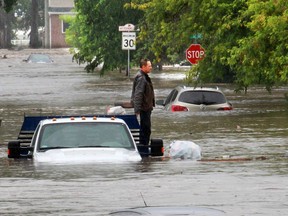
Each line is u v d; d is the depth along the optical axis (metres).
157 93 114.69
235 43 78.94
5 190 31.56
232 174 35.94
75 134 40.50
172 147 43.97
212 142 55.44
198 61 83.12
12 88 128.12
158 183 33.00
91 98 106.62
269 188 31.38
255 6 68.19
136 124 47.25
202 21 80.94
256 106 90.12
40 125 41.53
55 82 142.75
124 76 157.12
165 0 83.50
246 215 25.83
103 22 142.75
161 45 89.31
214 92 82.25
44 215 26.34
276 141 55.59
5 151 53.03
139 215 26.03
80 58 148.50
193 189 31.33
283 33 66.50
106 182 33.28
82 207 27.67
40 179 34.28
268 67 72.12
